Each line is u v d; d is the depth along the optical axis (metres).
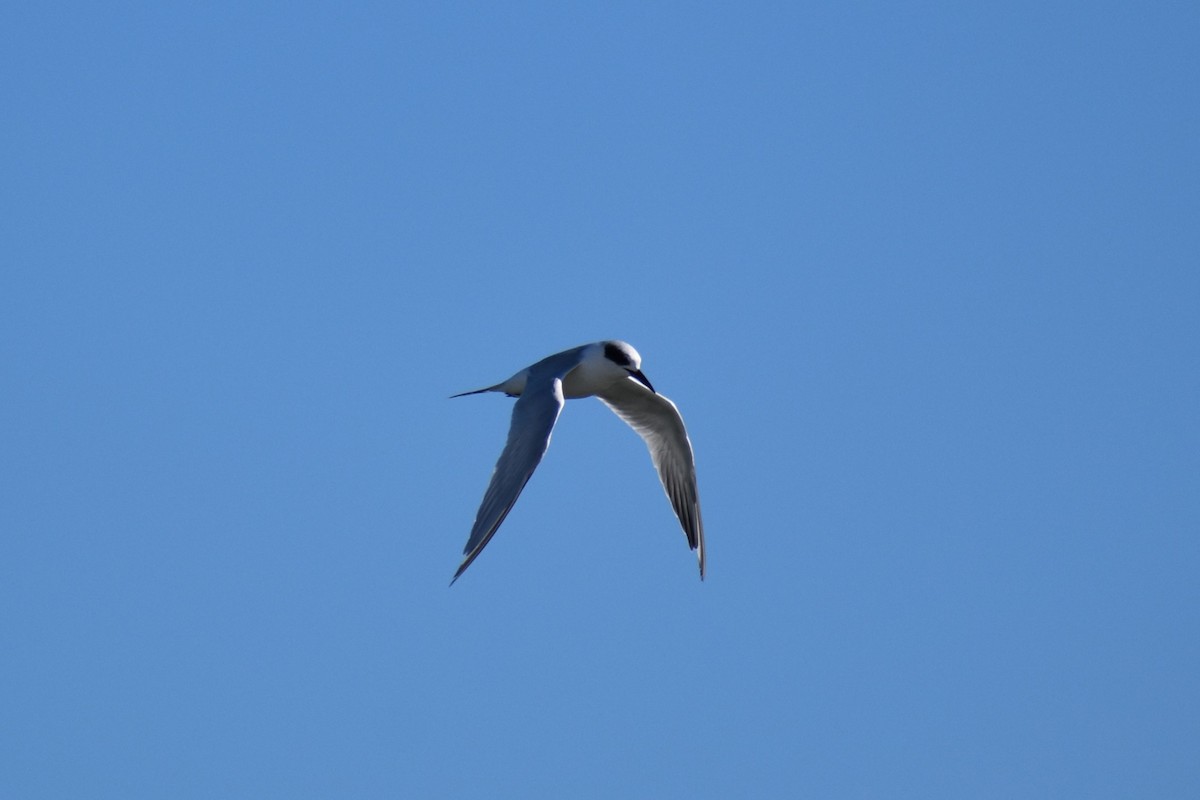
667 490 18.61
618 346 17.67
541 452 14.57
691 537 18.44
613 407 18.38
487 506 14.32
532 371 16.91
